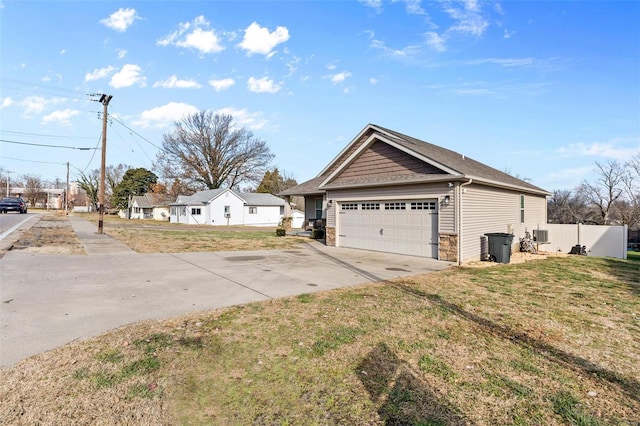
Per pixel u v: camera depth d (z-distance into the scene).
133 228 26.09
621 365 3.62
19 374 3.13
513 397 2.97
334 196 14.86
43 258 10.02
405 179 11.69
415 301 5.98
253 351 3.81
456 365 3.55
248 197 42.09
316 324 4.70
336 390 3.04
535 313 5.36
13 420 2.47
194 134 44.41
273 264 9.99
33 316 4.80
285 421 2.58
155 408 2.69
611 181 26.72
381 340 4.18
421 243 11.66
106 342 3.95
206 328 4.48
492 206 12.70
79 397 2.79
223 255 11.85
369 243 13.41
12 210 39.47
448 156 14.16
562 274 8.94
